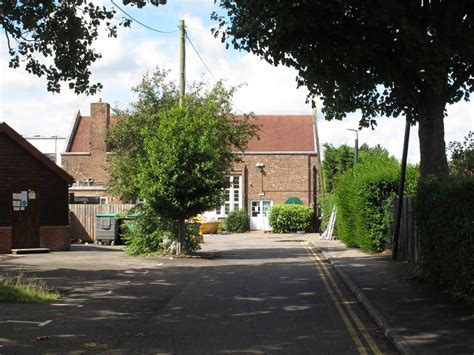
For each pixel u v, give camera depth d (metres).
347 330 8.81
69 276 15.07
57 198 23.81
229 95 26.34
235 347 7.69
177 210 20.69
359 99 13.91
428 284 12.51
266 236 39.22
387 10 10.38
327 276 15.77
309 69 12.34
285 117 49.34
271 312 10.35
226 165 25.52
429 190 11.81
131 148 27.42
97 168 44.06
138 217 21.97
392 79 12.15
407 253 18.06
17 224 22.53
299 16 10.94
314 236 39.12
